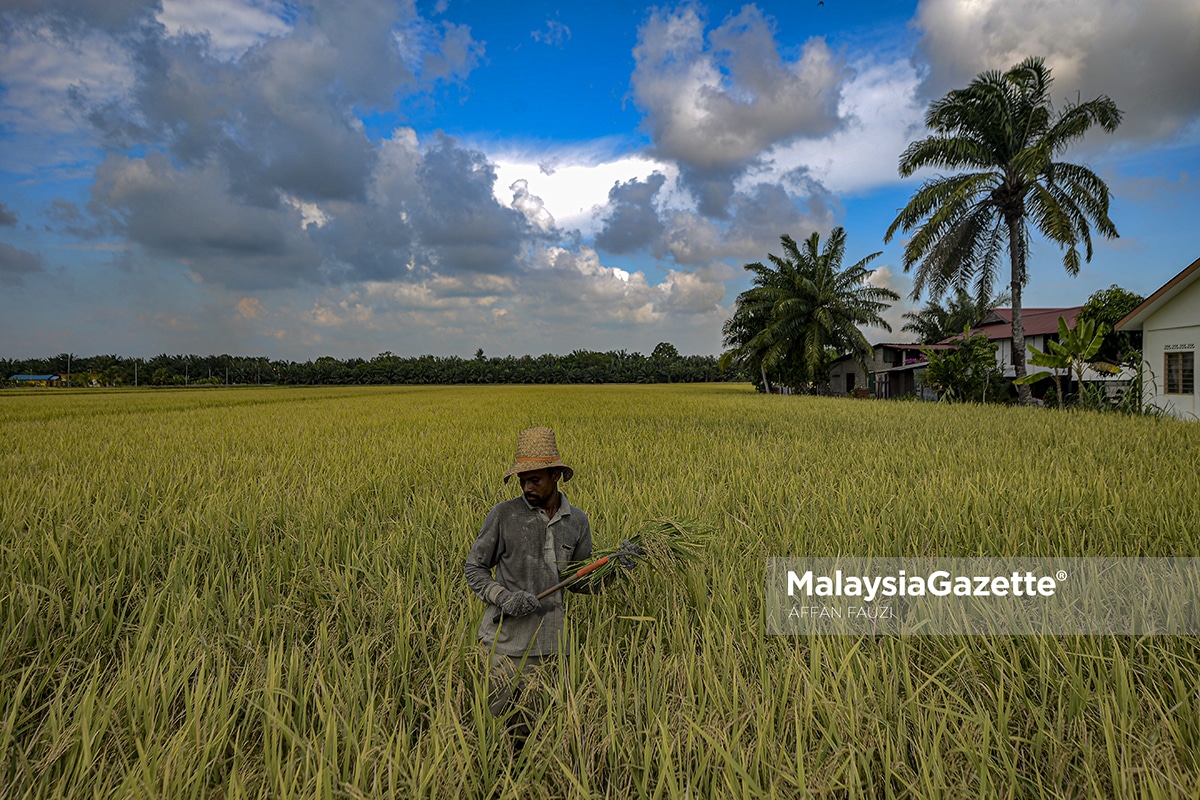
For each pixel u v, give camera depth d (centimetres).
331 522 523
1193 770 217
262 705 258
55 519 538
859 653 275
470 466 830
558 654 275
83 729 224
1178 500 537
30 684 272
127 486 694
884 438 1099
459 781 213
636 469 790
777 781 206
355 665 274
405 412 2273
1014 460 799
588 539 299
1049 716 250
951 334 5050
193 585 365
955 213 2445
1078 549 428
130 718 248
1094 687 267
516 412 2153
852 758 209
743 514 531
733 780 204
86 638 323
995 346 2502
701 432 1255
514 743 254
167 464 863
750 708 239
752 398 3331
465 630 309
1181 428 1159
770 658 291
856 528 485
